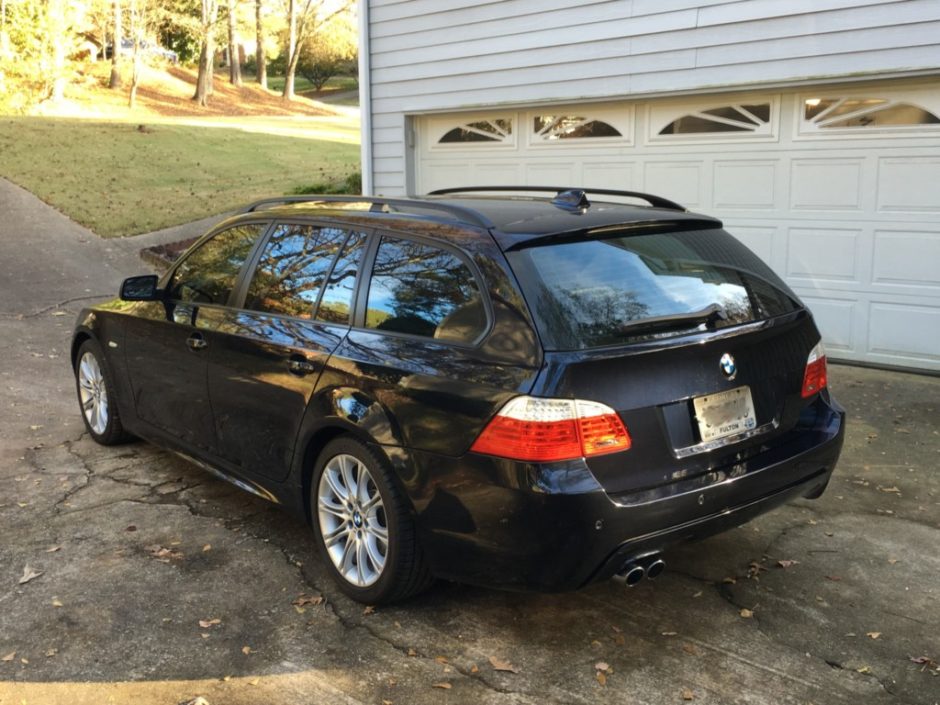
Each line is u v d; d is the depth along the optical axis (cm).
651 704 296
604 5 839
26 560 401
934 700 297
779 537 424
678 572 390
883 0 679
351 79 6059
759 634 339
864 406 630
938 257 697
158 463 529
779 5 731
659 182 845
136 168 2034
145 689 304
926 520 440
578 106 890
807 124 745
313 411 369
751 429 336
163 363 474
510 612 356
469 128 989
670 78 806
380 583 347
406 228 362
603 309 313
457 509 314
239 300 432
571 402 292
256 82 5166
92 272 1207
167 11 3900
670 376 310
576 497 289
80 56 4069
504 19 916
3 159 1966
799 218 761
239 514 454
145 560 401
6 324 930
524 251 323
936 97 682
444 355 324
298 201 439
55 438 577
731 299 345
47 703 296
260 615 354
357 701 298
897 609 357
